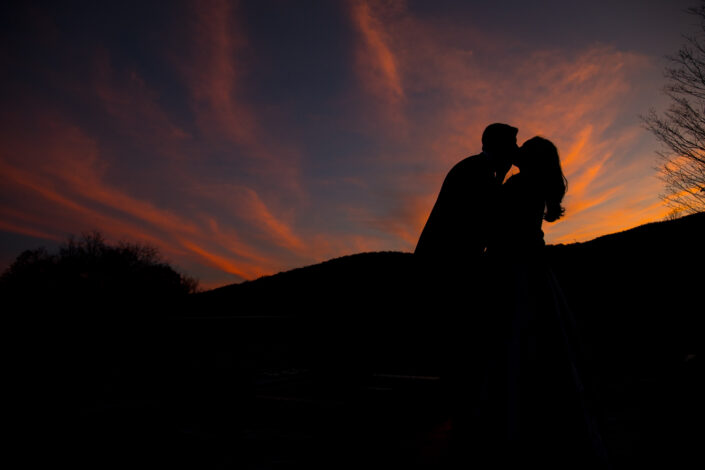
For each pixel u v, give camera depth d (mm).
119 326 6668
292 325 5582
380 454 2254
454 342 2104
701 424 2277
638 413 2852
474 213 2164
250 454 2367
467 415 1919
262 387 4309
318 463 2160
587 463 1701
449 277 2174
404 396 3484
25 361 5395
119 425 2979
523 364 1902
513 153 2305
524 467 1734
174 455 2354
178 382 4621
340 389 3982
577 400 1809
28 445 2555
